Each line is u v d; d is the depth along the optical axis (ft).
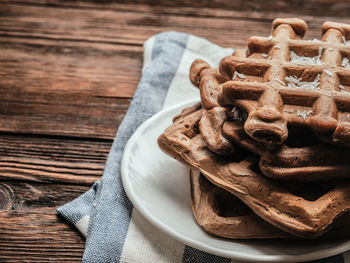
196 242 1.22
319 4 2.01
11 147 1.56
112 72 1.78
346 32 1.37
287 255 1.19
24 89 1.72
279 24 1.39
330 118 1.16
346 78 1.24
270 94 1.20
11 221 1.39
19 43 1.87
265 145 1.20
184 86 1.65
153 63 1.69
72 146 1.56
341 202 1.18
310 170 1.17
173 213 1.30
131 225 1.33
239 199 1.28
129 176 1.35
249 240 1.24
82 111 1.66
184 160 1.28
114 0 2.05
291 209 1.18
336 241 1.22
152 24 1.95
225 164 1.25
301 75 1.25
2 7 2.01
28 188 1.46
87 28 1.94
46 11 2.00
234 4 2.02
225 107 1.26
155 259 1.29
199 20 1.96
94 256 1.29
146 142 1.42
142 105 1.58
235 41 1.88
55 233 1.37
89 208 1.39
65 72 1.77
